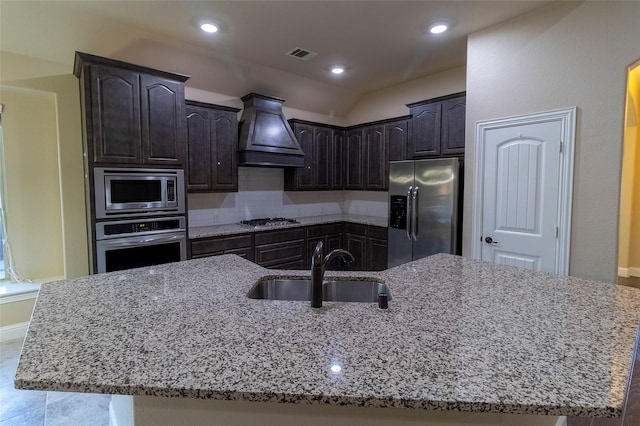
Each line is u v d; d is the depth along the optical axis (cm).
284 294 185
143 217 296
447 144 359
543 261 274
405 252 387
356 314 131
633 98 441
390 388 85
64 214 315
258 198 469
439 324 122
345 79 436
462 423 103
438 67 392
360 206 538
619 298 150
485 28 296
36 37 278
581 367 94
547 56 263
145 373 91
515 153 285
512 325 121
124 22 280
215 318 127
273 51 343
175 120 310
